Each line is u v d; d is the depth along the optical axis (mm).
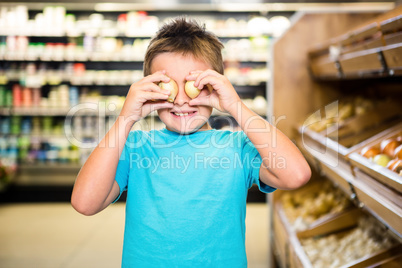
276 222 3205
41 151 6184
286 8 5980
